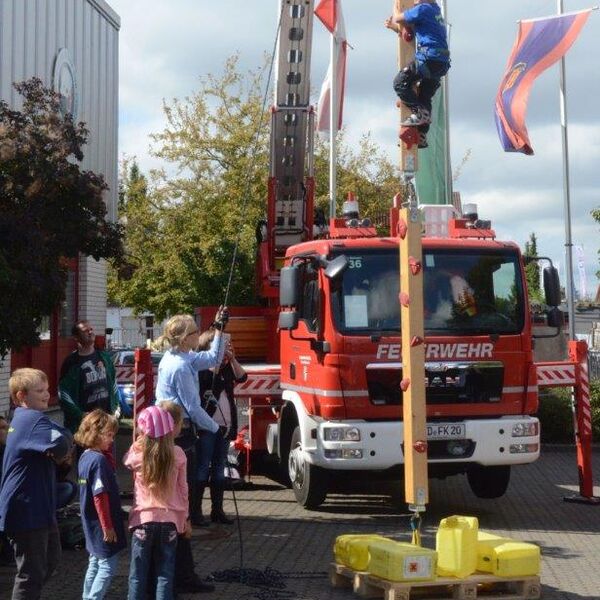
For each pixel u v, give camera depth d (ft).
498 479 42.47
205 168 120.88
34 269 35.73
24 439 22.45
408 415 28.63
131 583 23.48
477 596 27.43
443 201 67.77
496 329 38.14
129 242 120.67
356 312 37.37
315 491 39.78
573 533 36.63
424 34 28.78
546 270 39.45
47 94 41.98
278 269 49.42
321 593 28.04
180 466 23.99
